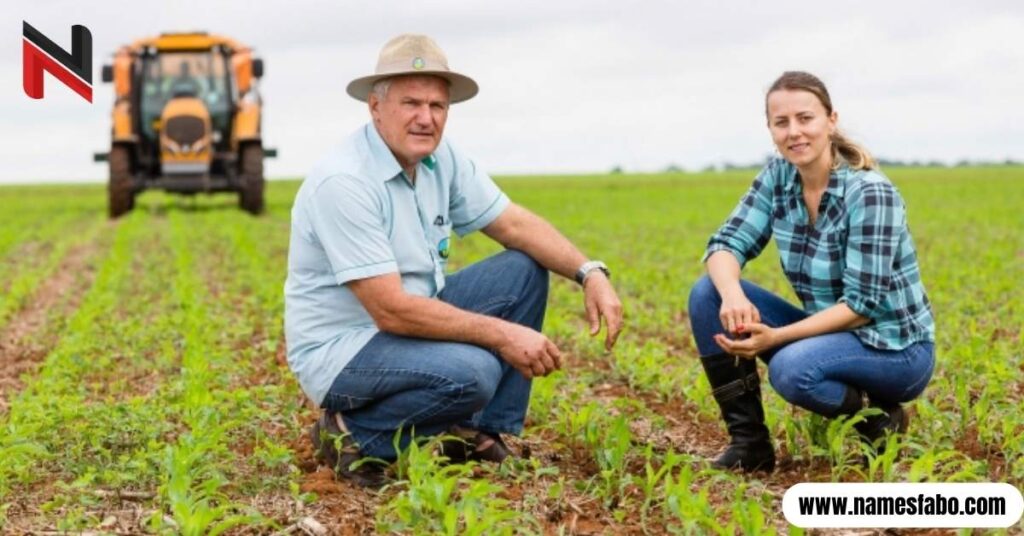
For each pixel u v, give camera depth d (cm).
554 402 668
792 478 534
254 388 691
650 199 3981
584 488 507
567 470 544
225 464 532
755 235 542
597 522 472
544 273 555
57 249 1845
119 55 2605
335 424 536
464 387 507
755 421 541
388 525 444
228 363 797
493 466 528
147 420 604
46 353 936
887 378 523
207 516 433
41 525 473
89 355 875
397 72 494
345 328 529
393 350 515
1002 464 546
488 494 487
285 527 469
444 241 541
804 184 525
